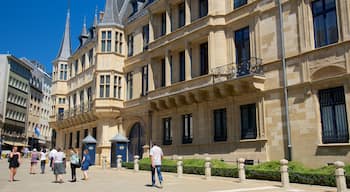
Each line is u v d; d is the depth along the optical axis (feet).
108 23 115.65
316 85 59.52
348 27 55.83
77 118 130.21
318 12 61.52
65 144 148.87
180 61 89.61
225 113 75.36
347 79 55.16
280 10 66.69
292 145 61.72
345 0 56.70
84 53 139.44
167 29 92.73
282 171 48.34
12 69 231.71
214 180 58.13
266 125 66.49
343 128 55.52
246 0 74.95
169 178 62.59
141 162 85.61
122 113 112.37
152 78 97.30
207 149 77.61
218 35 77.87
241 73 72.13
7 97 223.51
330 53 57.98
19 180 63.36
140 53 106.83
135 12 117.19
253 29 71.61
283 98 64.39
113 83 112.27
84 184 55.01
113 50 113.80
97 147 113.29
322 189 44.96
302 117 60.85
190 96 80.43
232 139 72.13
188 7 86.53
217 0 78.95
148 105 95.91
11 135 227.81
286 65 64.64
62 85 157.58
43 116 292.61
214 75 75.25
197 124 81.05
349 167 48.16
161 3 96.48
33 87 267.39
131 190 45.73
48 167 106.73
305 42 61.82
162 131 93.45
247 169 59.88
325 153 56.70
